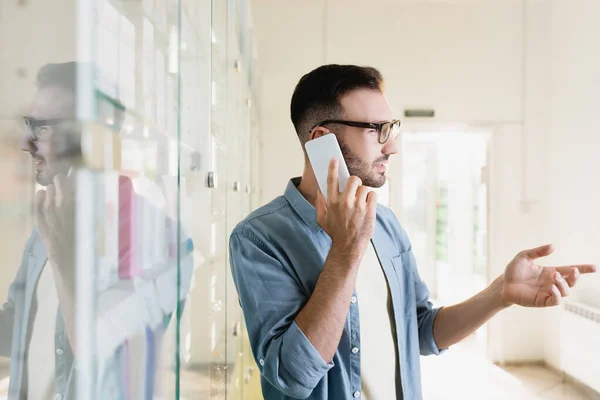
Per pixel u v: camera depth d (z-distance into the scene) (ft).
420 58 13.47
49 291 1.12
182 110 2.05
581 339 11.24
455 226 18.92
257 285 2.63
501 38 13.48
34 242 1.11
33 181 1.10
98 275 1.17
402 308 3.11
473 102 13.48
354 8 13.43
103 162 1.19
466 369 12.75
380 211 3.33
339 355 2.75
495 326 13.37
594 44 11.30
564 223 12.52
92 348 1.14
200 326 2.57
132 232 1.39
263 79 13.38
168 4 1.84
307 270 2.73
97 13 1.15
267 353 2.45
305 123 2.98
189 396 2.21
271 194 13.34
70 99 1.11
